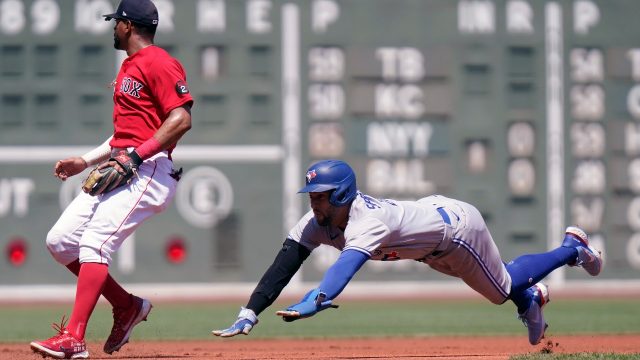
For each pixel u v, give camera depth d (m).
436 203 17.30
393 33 50.72
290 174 50.19
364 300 48.50
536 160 51.31
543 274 18.42
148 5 17.31
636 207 51.56
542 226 51.25
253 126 50.09
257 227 50.12
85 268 16.86
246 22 50.09
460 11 51.09
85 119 49.41
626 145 51.62
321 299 14.83
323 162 15.94
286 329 33.00
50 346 16.52
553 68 51.38
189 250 49.78
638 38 51.97
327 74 50.34
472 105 50.97
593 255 19.14
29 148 49.31
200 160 49.97
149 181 17.17
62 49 49.34
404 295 51.38
